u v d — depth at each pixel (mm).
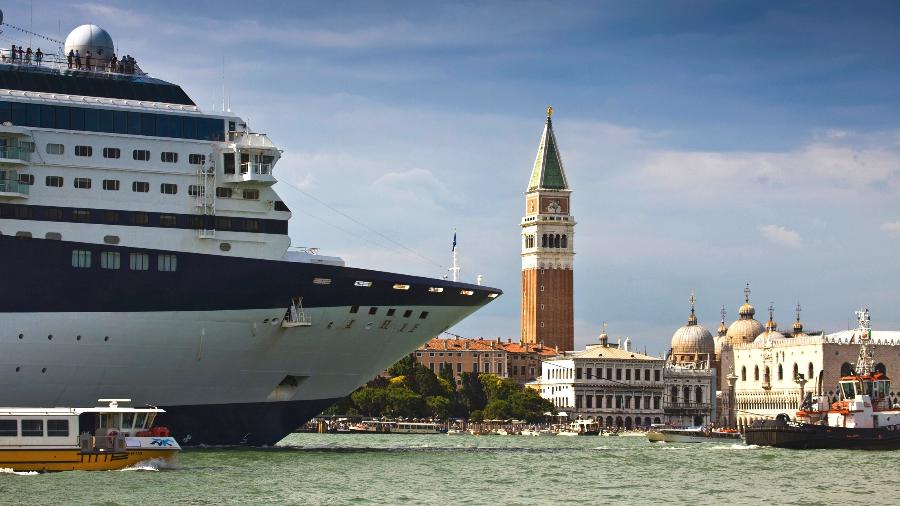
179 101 105375
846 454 133375
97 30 106812
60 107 98688
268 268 101125
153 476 88125
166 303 98125
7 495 77625
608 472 106062
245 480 87875
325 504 77438
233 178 101938
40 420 89250
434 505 78625
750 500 85562
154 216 100188
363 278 104500
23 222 96438
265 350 103188
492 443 187000
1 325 93312
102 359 97188
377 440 186750
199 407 102812
